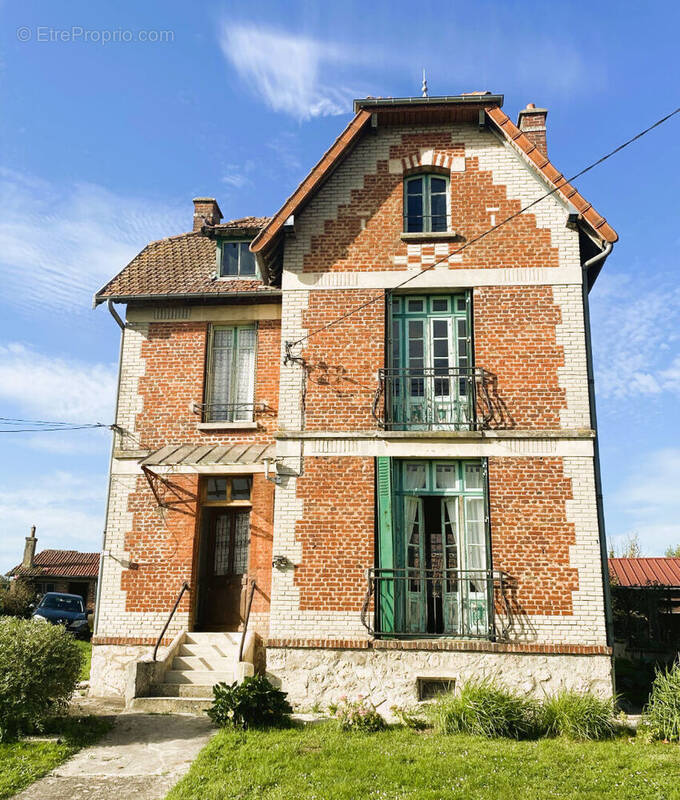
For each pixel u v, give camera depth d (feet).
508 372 39.17
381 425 39.04
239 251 48.49
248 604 40.09
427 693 36.04
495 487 37.76
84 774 27.30
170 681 38.22
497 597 36.37
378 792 24.50
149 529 43.57
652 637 57.52
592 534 36.83
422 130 42.98
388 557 37.45
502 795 24.22
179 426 45.16
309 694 35.99
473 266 40.75
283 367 40.47
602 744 30.01
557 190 40.73
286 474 38.91
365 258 41.45
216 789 25.14
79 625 70.49
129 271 48.42
